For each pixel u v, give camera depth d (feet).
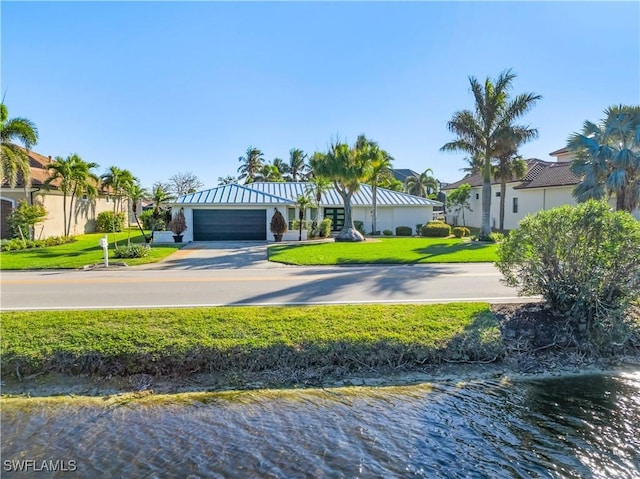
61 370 18.74
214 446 14.11
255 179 212.23
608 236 22.91
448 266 47.26
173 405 16.81
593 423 15.66
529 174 111.96
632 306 24.11
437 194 199.93
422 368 19.90
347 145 79.92
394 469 12.92
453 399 17.43
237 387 18.20
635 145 64.13
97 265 47.75
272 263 50.21
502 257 26.21
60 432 14.92
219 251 64.85
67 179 89.81
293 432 14.97
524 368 20.20
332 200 108.37
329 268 45.75
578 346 21.84
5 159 69.05
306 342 20.38
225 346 19.83
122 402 16.99
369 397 17.54
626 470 12.94
